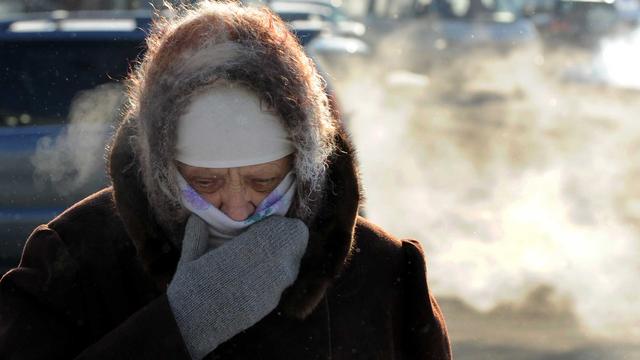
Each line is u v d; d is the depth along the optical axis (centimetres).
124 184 464
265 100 433
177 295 440
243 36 443
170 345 435
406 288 516
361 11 5756
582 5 5572
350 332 492
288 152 446
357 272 502
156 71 444
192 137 437
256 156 439
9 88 1423
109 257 480
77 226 485
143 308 446
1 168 1369
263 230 448
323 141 454
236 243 445
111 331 450
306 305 466
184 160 442
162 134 436
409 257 516
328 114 464
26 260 477
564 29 5488
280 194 456
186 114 435
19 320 461
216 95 434
